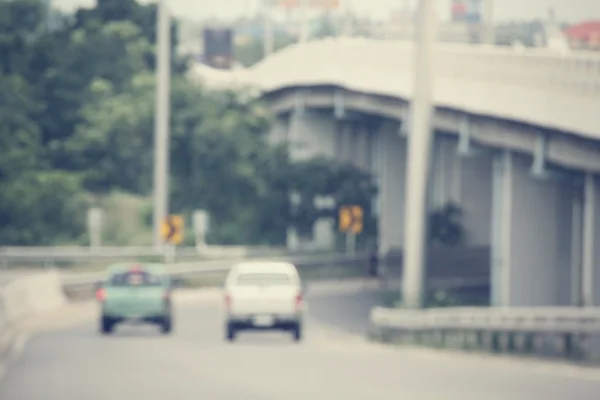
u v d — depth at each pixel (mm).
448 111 108625
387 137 157625
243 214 159000
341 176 160500
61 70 162125
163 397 36062
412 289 67500
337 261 133250
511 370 46938
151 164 157875
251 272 68000
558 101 87875
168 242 121250
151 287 72312
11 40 162000
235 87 162750
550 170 99688
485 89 97562
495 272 107688
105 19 169875
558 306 106250
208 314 92500
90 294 102188
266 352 56875
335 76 142875
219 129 156875
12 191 144625
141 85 158750
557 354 56375
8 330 73188
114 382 40875
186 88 159125
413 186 67688
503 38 147750
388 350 59188
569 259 106812
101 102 158500
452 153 161250
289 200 159125
